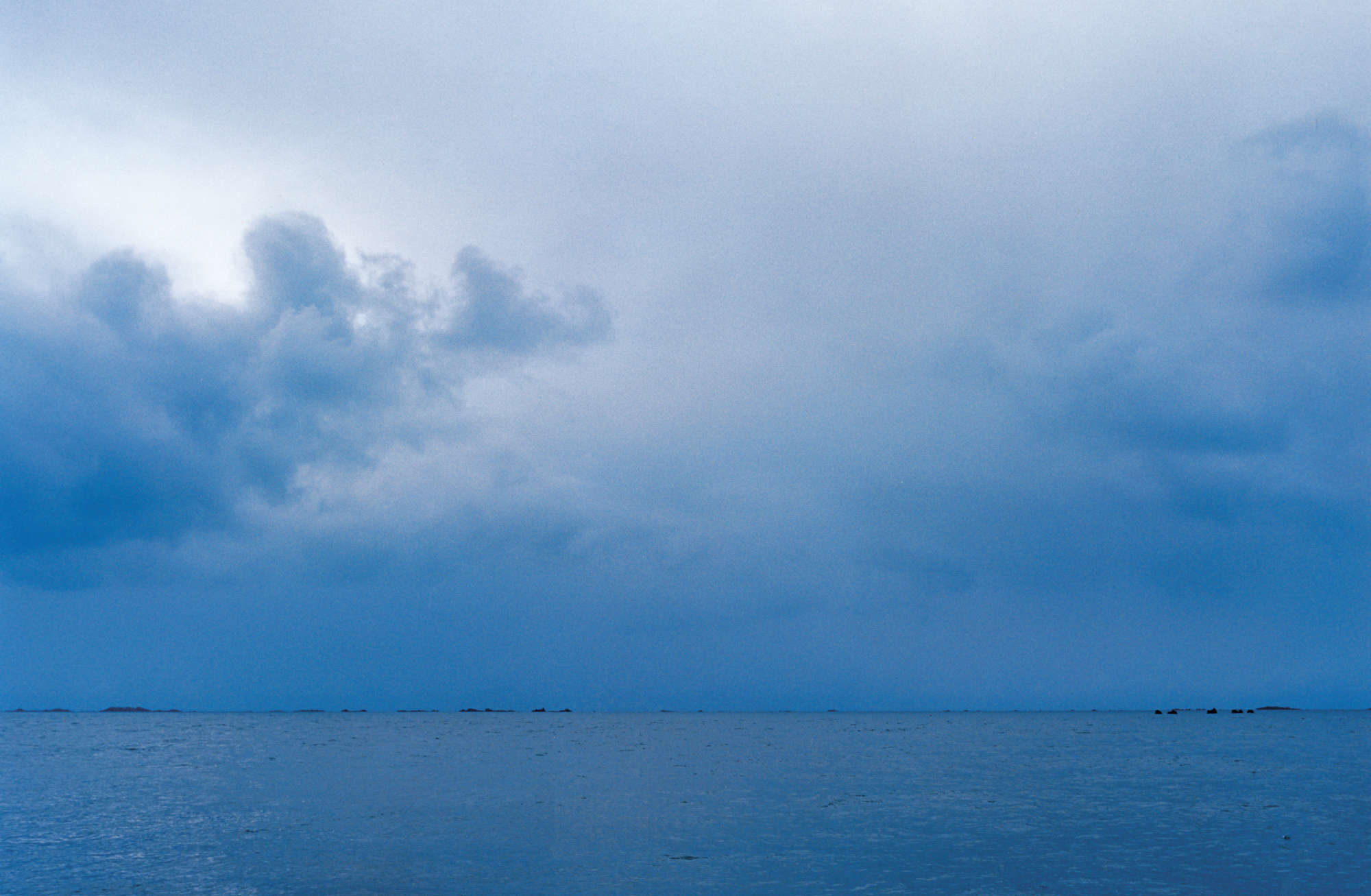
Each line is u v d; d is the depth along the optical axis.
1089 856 34.16
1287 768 70.44
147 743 103.56
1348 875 31.12
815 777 64.06
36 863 33.50
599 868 32.31
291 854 34.81
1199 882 30.08
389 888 29.52
